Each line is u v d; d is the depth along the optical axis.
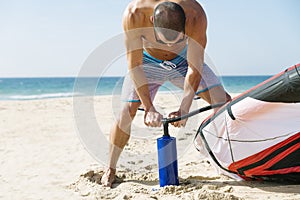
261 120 3.21
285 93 3.08
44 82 57.34
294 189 3.23
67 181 3.97
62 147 5.83
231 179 3.69
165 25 2.85
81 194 3.49
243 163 3.37
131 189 3.46
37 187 3.81
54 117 9.59
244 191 3.25
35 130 7.58
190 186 3.39
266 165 3.28
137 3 3.33
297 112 3.11
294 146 3.14
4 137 6.86
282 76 3.12
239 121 3.29
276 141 3.17
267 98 3.15
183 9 3.22
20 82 58.25
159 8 2.91
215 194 3.03
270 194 3.13
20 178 4.18
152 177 3.87
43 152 5.51
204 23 3.35
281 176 3.31
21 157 5.23
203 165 4.27
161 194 3.23
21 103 13.62
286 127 3.14
